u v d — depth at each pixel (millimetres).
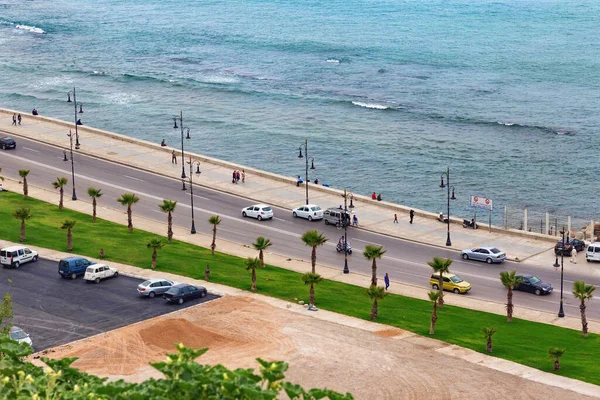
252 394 47156
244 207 165250
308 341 104062
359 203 169500
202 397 48438
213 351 99812
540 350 105625
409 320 114000
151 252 137750
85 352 98375
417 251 146500
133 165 185875
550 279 134500
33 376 53312
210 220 139375
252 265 122188
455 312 119625
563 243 139375
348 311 116250
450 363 100062
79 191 169625
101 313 111625
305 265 138500
